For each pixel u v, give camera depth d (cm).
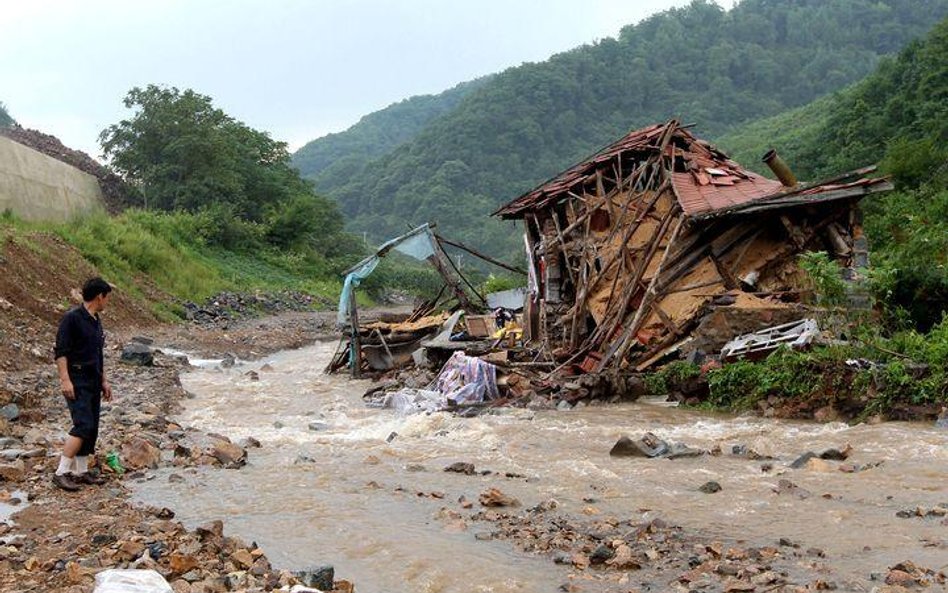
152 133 4644
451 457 901
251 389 1564
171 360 1900
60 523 609
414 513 662
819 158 4797
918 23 14225
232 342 2492
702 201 1518
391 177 12481
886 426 963
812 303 1352
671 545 565
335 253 6200
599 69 13762
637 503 680
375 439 1027
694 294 1459
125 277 2894
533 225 2089
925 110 3953
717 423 1071
